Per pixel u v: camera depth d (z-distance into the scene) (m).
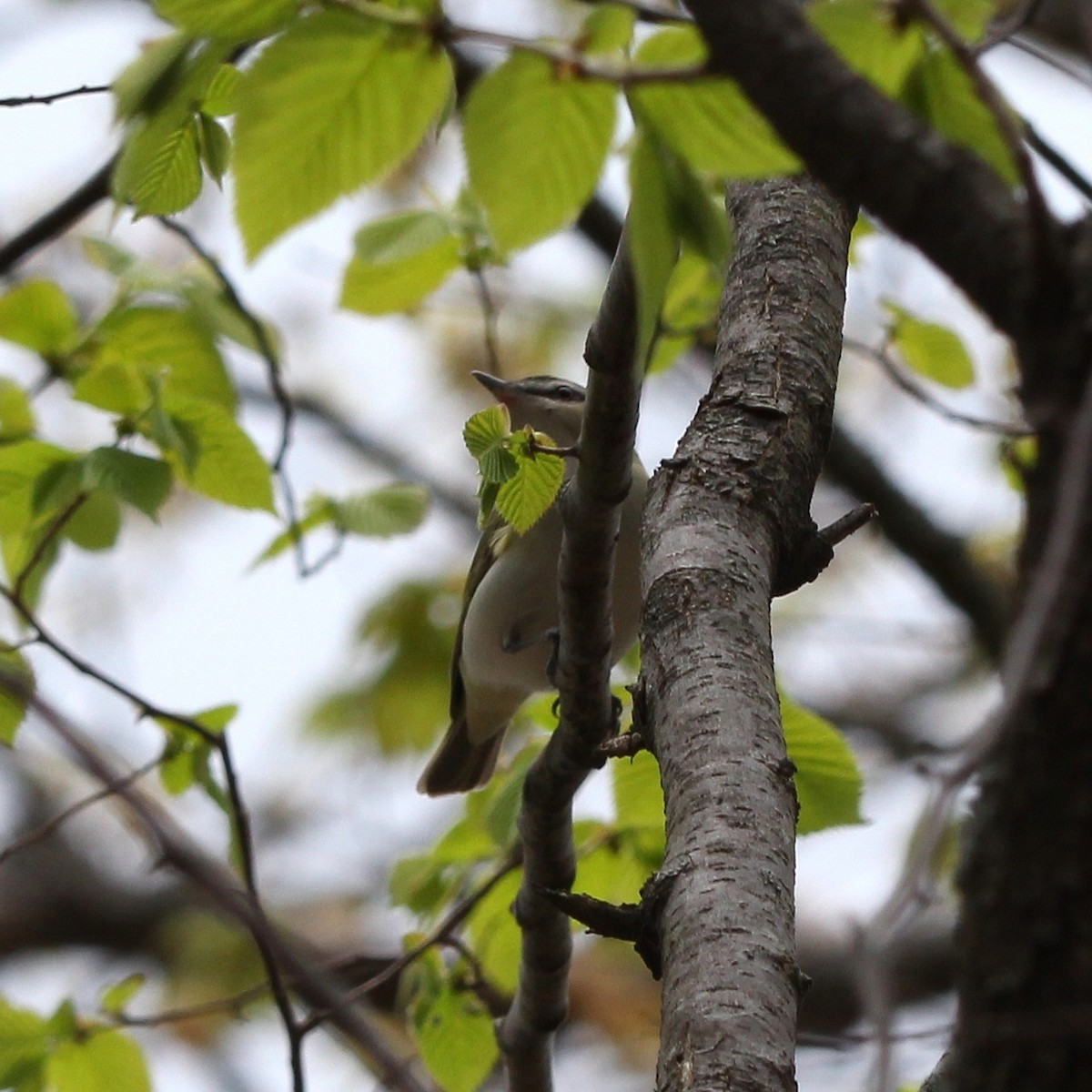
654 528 5.70
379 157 3.87
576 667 6.70
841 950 15.70
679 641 5.25
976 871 4.30
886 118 3.60
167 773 8.84
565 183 3.78
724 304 6.56
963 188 3.62
